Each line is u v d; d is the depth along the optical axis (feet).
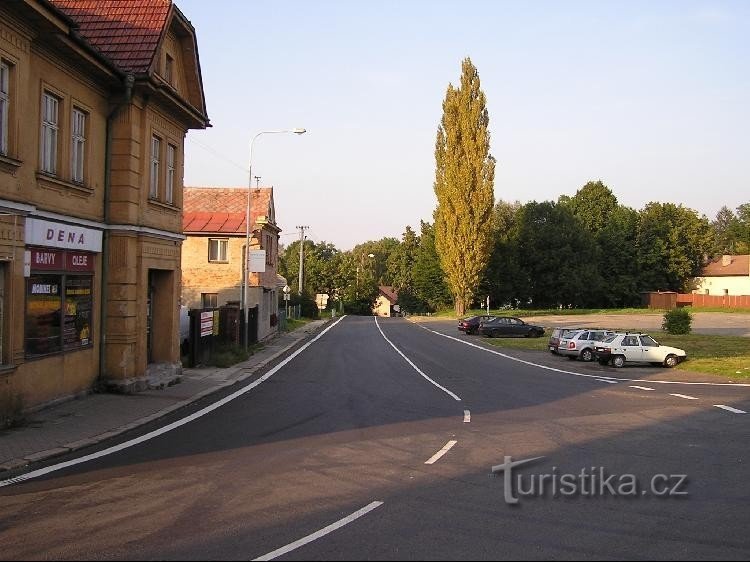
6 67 40.42
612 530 23.04
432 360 99.81
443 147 224.94
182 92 67.51
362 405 53.88
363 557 20.03
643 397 61.82
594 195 309.83
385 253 506.89
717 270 313.53
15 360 41.52
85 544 21.15
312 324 207.41
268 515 24.36
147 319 61.72
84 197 51.26
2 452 33.88
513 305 287.07
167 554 20.22
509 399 59.06
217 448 36.63
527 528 23.12
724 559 20.34
